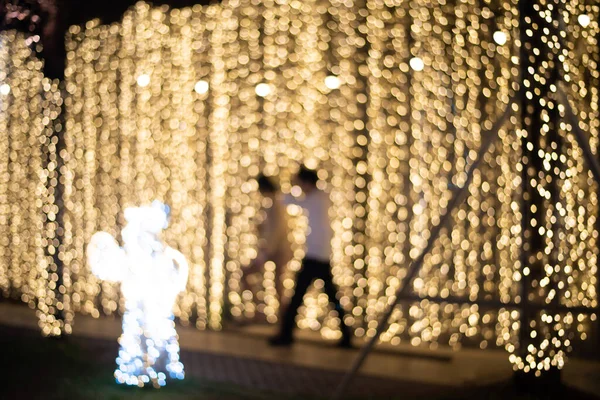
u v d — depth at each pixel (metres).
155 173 9.68
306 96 10.66
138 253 5.71
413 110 9.45
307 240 7.39
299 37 9.92
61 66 7.33
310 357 6.88
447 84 8.71
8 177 9.60
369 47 9.74
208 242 9.13
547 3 5.68
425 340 7.72
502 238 7.84
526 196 5.69
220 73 9.88
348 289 9.33
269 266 9.16
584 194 6.14
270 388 5.75
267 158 10.63
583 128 6.16
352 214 10.13
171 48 9.39
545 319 5.63
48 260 7.32
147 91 9.55
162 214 5.81
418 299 5.03
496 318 7.87
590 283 6.08
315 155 10.70
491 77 8.02
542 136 5.69
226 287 9.12
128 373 5.65
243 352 7.04
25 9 6.88
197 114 9.85
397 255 9.50
